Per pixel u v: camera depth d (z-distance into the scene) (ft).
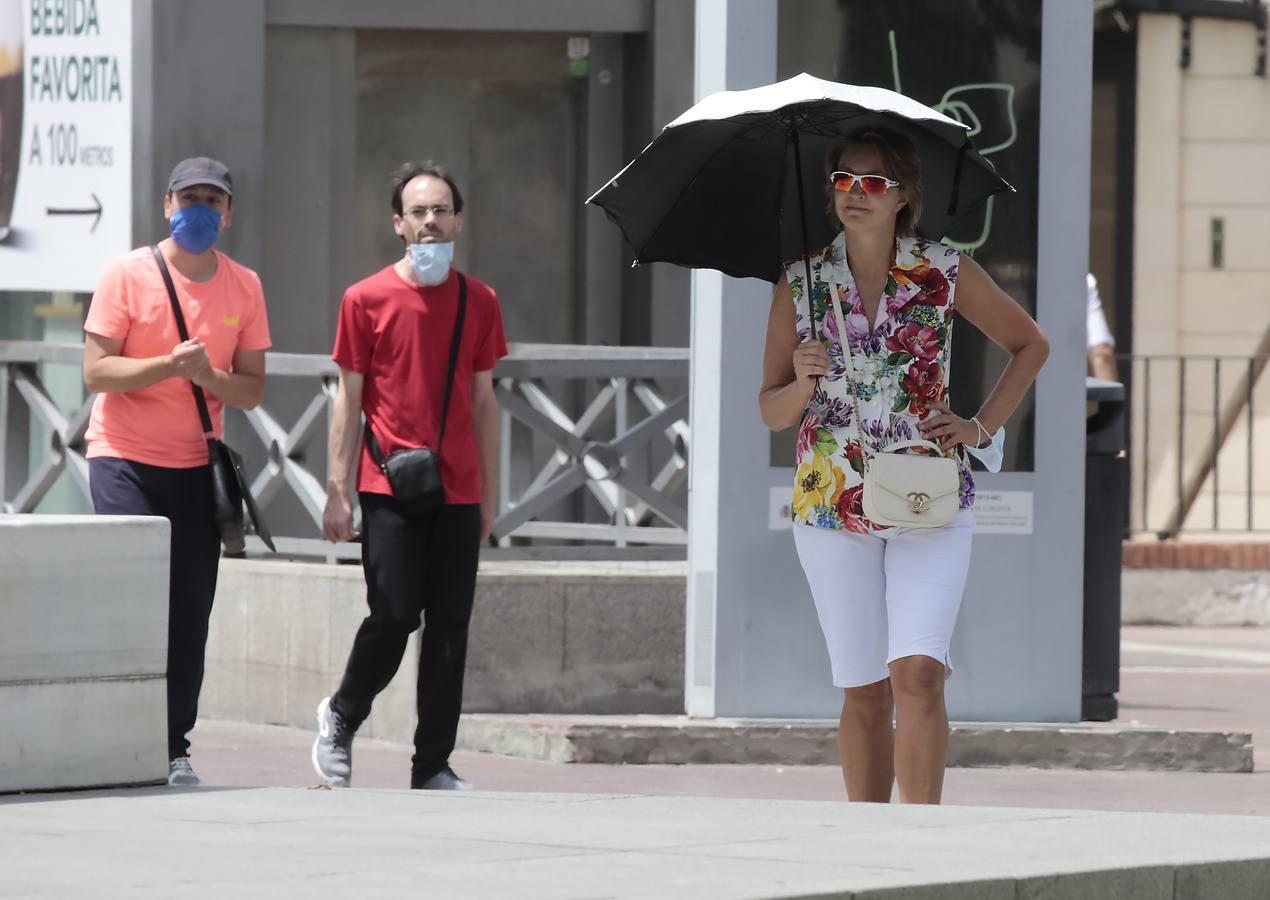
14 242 143.95
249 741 112.88
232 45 132.16
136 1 131.44
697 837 67.97
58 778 77.36
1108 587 112.88
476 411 96.02
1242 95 194.59
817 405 78.43
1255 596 186.80
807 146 83.61
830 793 97.19
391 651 94.17
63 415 133.90
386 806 75.31
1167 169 194.59
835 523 78.28
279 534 131.85
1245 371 193.67
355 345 93.97
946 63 107.04
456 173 140.87
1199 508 194.18
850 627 78.79
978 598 108.17
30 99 142.31
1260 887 65.57
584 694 112.37
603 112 142.31
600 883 59.21
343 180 137.28
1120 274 195.42
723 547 106.11
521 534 129.90
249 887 59.00
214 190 92.68
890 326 77.66
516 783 98.89
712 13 106.01
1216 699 133.80
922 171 81.00
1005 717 108.47
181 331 92.84
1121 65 194.18
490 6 137.49
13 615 76.02
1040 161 107.76
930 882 59.47
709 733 105.40
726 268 85.71
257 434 129.90
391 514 93.04
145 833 68.90
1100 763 107.24
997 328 79.41
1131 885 62.75
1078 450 108.47
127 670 78.54
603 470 120.47
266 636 119.44
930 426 77.66
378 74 138.82
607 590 112.47
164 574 79.25
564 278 143.13
